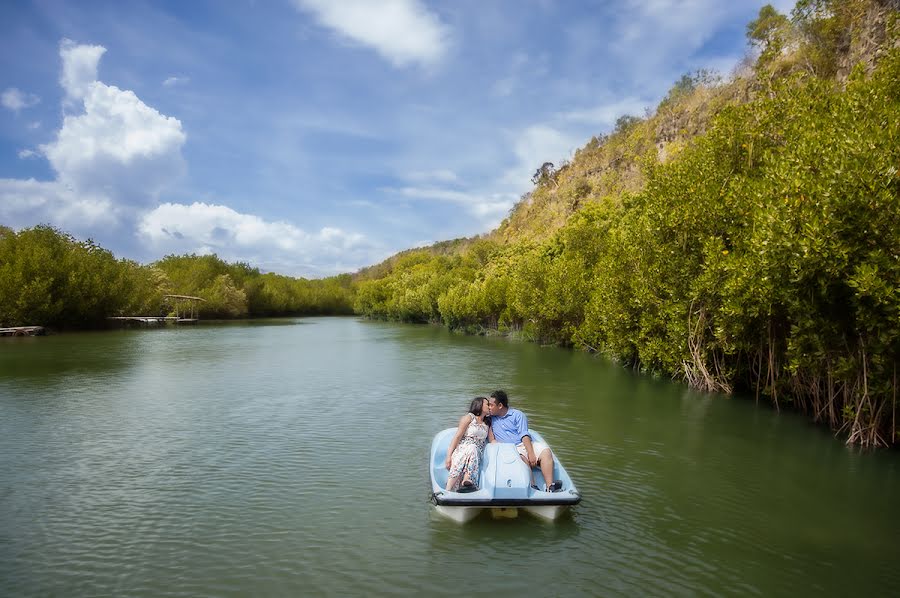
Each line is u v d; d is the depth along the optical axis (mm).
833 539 6539
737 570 5738
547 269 35531
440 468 7656
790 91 15680
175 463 9484
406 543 6285
